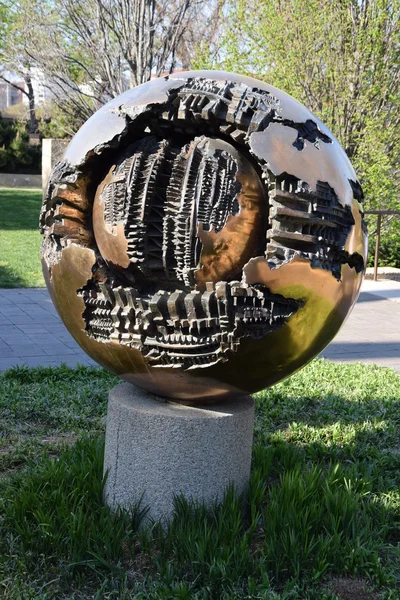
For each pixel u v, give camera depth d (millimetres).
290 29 12891
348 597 2723
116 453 3170
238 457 3135
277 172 2631
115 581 2725
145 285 2875
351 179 2934
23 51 18422
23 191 29641
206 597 2602
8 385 5258
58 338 7316
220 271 2717
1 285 10570
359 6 12672
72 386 5398
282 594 2654
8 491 3381
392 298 10305
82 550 2828
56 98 18766
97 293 2926
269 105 2768
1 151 33219
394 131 13125
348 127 13219
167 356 2807
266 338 2736
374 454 4180
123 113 2822
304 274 2682
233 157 2730
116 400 3209
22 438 4336
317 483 3320
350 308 3076
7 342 7066
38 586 2719
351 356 7086
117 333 2865
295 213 2668
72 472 3402
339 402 5180
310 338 2875
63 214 2957
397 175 13633
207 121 2748
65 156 2967
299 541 2895
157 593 2594
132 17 15320
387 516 3291
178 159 2750
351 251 2881
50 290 3113
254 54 13406
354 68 12836
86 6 16359
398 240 13391
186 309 2725
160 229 2736
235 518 2945
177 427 3008
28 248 15164
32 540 2912
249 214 2703
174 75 2934
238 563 2730
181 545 2842
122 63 16984
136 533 3037
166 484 3059
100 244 2896
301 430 4555
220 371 2826
